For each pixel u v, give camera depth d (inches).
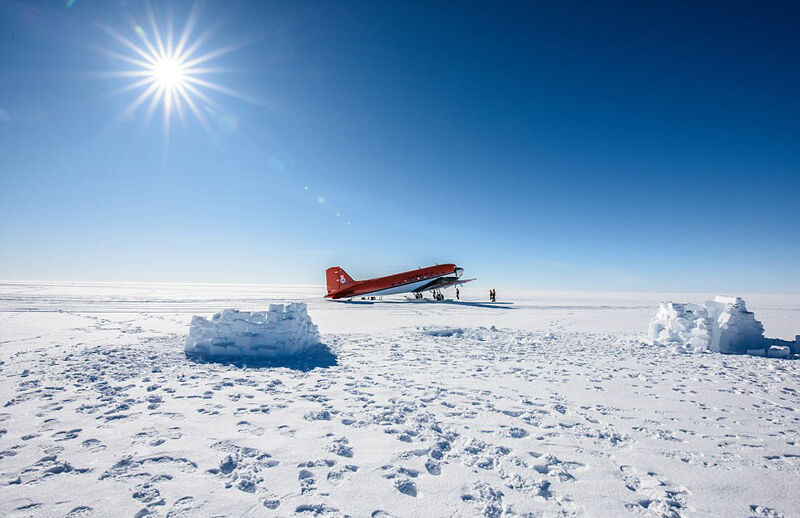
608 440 157.9
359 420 175.8
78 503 101.8
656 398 222.7
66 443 142.8
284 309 346.3
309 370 283.7
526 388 241.6
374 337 472.4
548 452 144.6
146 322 580.4
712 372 296.7
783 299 2113.7
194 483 114.2
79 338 411.2
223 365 294.4
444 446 148.1
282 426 166.1
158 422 167.2
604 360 341.7
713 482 123.0
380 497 109.0
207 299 1294.3
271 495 108.7
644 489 117.8
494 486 117.0
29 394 207.2
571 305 1178.0
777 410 202.5
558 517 100.7
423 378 264.8
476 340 465.1
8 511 97.0
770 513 105.5
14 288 2333.9
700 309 441.4
